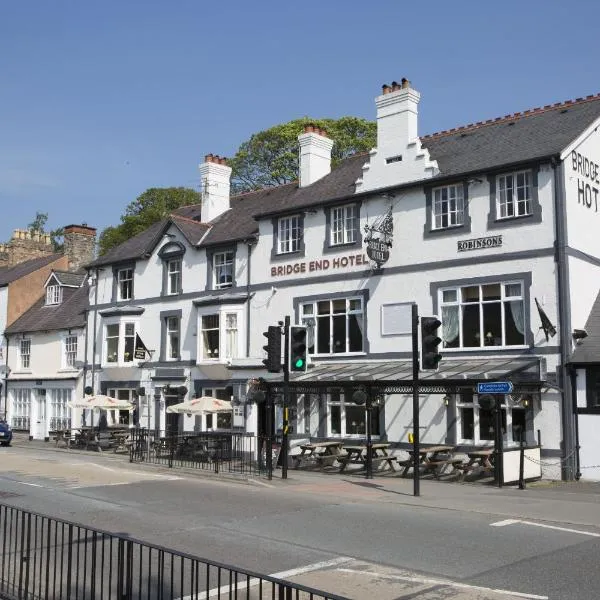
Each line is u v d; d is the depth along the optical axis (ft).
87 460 86.53
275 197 105.29
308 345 87.66
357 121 160.66
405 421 76.74
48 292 134.51
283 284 90.89
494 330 72.84
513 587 30.50
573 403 67.36
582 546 38.09
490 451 66.59
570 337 68.08
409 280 79.10
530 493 58.54
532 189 71.26
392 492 58.95
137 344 104.01
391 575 32.60
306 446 76.43
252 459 82.48
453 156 82.02
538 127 79.66
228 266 99.14
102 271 117.50
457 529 42.75
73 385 119.44
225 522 45.52
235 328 95.76
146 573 34.09
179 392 101.55
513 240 71.97
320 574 32.94
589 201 74.54
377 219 82.89
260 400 81.20
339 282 85.30
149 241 114.52
